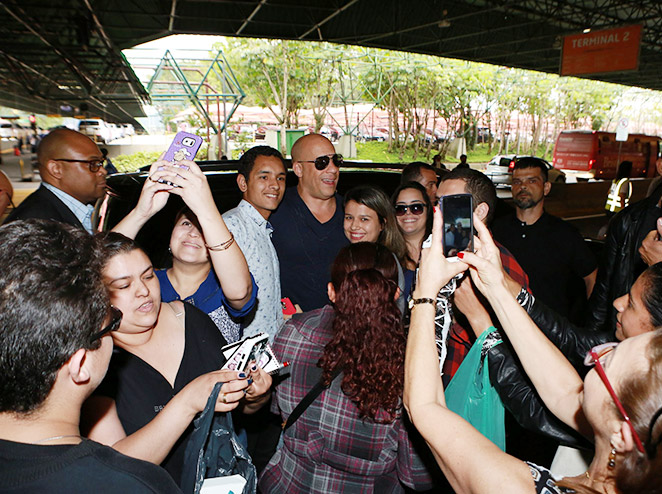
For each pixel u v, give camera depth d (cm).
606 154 2291
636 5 1695
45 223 101
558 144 2388
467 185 252
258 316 266
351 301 167
